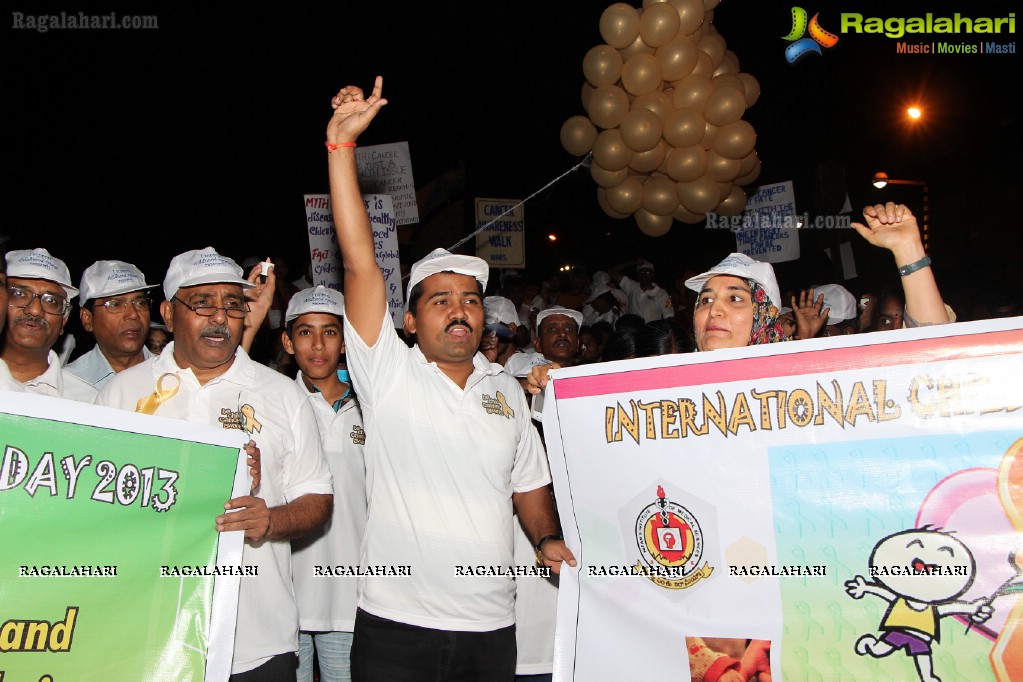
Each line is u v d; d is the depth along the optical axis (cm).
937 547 269
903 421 276
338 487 422
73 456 274
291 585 335
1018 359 268
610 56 711
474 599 321
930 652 268
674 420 299
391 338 337
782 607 281
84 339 781
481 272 344
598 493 306
